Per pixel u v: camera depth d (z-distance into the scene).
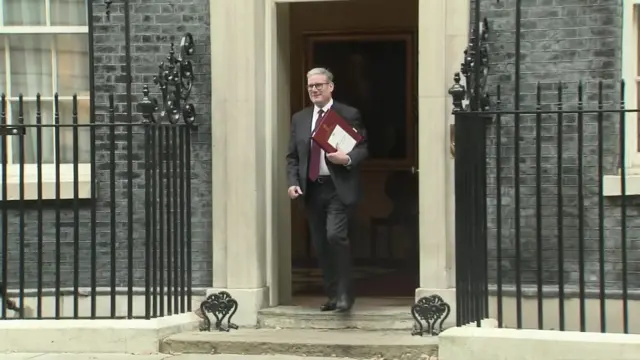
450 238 7.81
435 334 7.46
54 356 7.34
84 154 8.77
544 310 7.77
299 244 10.47
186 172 8.10
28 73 8.91
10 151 8.89
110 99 7.45
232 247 8.15
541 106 7.50
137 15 8.46
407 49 10.17
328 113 7.62
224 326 7.97
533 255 7.80
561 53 7.75
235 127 8.15
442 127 7.80
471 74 7.45
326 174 7.77
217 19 8.19
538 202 6.80
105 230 8.51
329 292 8.09
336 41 10.26
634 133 7.70
